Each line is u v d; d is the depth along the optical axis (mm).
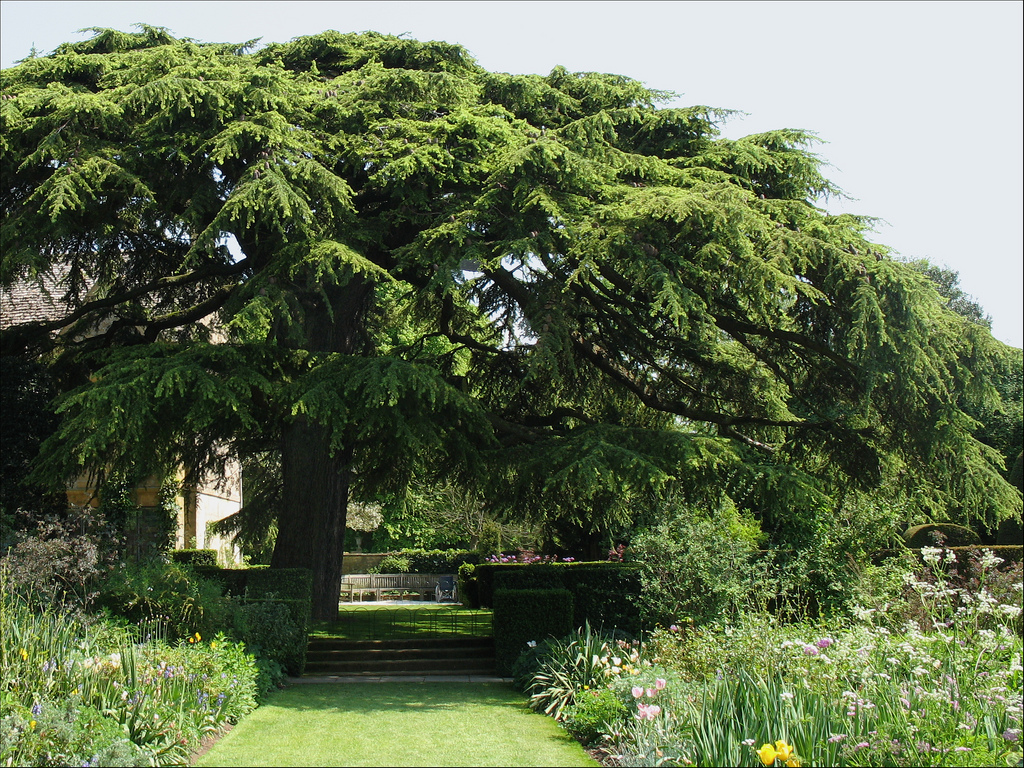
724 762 7246
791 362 17328
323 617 17391
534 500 18312
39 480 13289
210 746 9375
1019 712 7402
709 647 10398
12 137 13914
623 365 18969
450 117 15297
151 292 19141
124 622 11406
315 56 18547
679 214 12797
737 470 13914
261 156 13875
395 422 13305
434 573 34406
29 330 17328
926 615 10703
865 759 7027
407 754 9117
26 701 7918
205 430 16062
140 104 14406
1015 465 26047
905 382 13875
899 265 13867
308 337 17547
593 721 9648
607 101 17625
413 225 15828
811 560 14258
